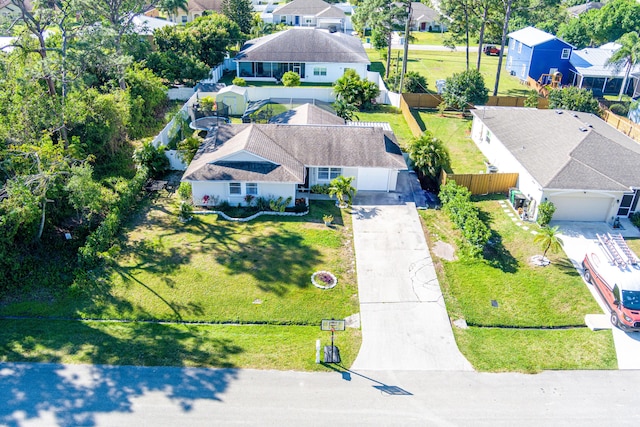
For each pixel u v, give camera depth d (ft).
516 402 61.67
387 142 116.67
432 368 66.39
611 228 98.27
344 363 66.54
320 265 85.46
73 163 93.76
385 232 95.66
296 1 274.36
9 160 82.84
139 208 100.94
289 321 73.87
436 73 199.31
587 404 61.77
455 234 95.96
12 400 58.75
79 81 99.66
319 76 182.91
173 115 134.00
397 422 58.29
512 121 126.11
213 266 84.07
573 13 288.92
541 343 71.41
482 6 174.91
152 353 66.39
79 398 59.47
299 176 100.63
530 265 87.15
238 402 59.98
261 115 137.80
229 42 189.67
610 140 106.93
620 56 163.12
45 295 76.48
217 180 98.58
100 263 83.20
